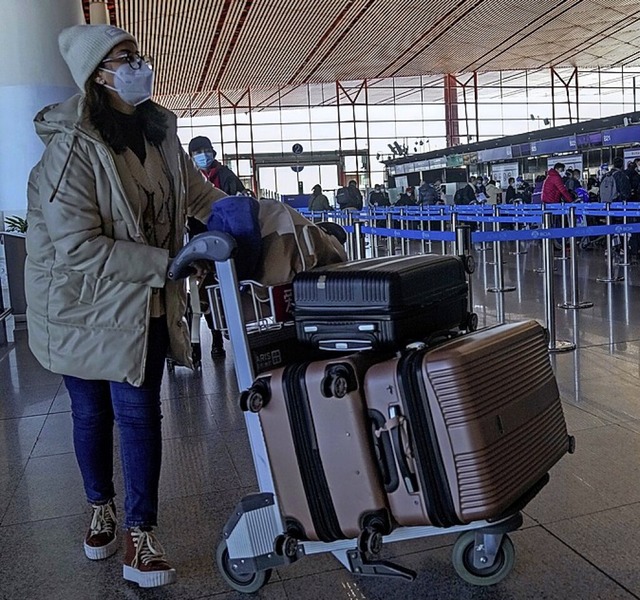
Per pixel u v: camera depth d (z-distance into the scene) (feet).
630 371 13.32
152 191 7.04
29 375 16.63
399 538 6.28
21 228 24.03
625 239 26.40
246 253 6.51
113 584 7.11
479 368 5.90
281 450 6.21
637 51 81.92
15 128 24.23
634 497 8.09
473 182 66.69
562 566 6.77
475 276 30.37
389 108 95.66
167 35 57.98
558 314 19.80
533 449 6.31
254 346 6.52
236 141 94.94
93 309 6.76
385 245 54.80
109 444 7.71
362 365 6.01
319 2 52.11
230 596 6.72
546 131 62.03
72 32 6.50
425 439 5.78
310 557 7.35
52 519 8.66
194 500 8.93
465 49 74.49
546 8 58.65
